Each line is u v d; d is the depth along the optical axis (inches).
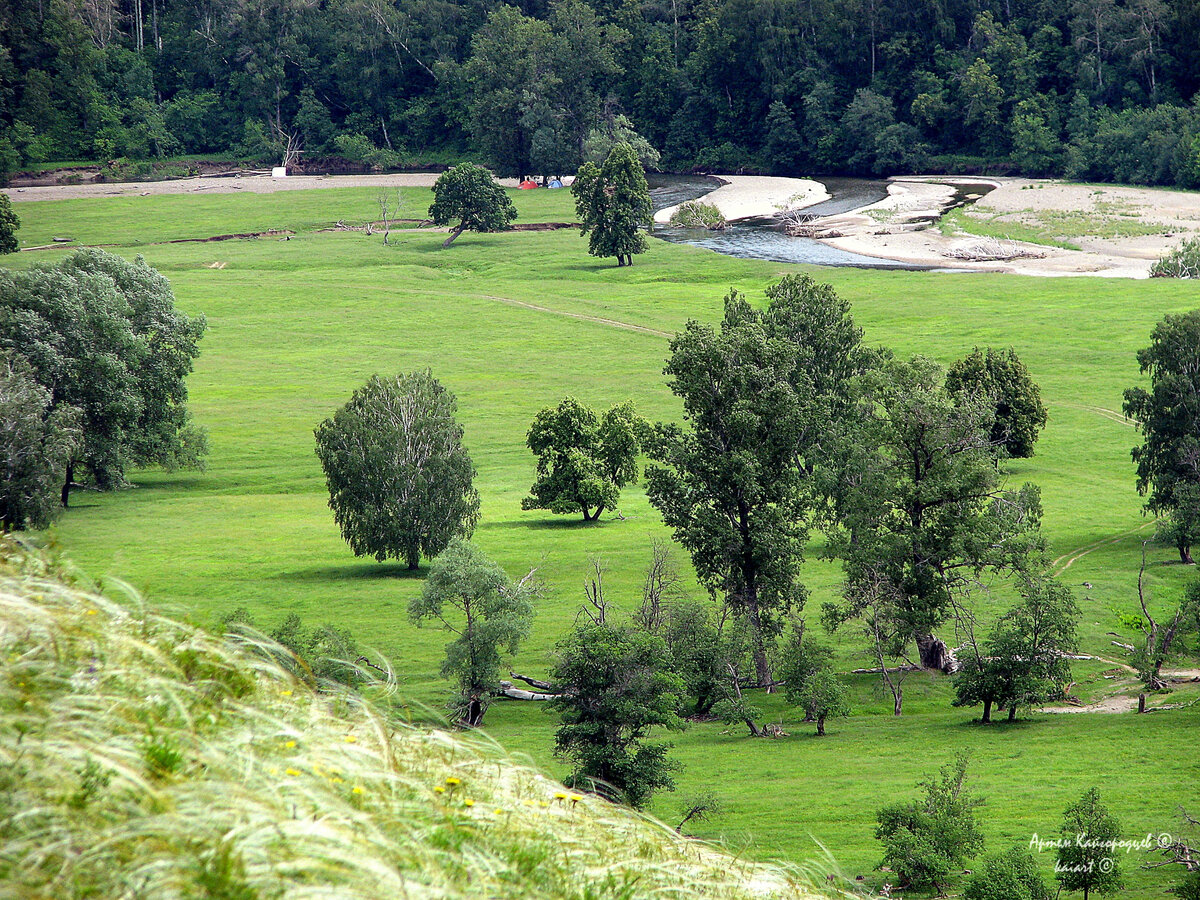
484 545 3410.4
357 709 353.4
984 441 2561.5
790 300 3297.2
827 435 2792.8
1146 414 3388.3
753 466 2438.5
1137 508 3631.9
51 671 272.1
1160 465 3356.3
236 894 216.2
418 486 3189.0
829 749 2079.2
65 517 3737.7
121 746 249.4
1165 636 2364.7
